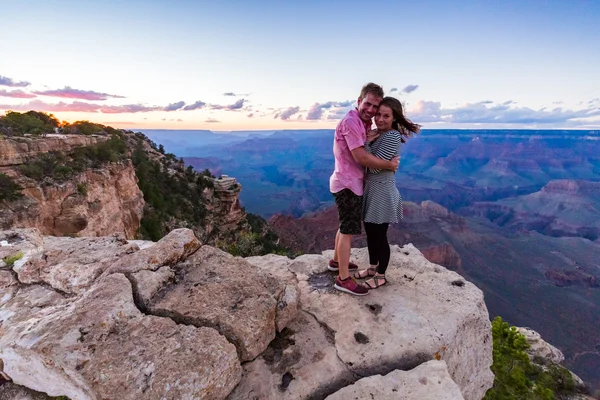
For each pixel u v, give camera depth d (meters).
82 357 2.19
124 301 2.70
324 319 3.40
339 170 3.62
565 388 18.95
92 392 2.04
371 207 3.69
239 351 2.71
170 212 41.09
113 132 48.28
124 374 2.12
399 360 2.93
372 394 2.48
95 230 23.19
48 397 2.56
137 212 32.47
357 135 3.32
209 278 3.25
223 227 50.50
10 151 19.06
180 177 49.53
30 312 2.85
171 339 2.40
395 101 3.45
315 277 4.34
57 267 3.49
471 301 3.86
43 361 2.22
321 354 2.94
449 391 2.50
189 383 2.15
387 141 3.43
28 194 18.31
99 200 24.50
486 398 10.96
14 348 2.28
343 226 3.70
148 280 3.02
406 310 3.56
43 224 18.91
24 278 3.37
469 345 3.57
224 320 2.71
